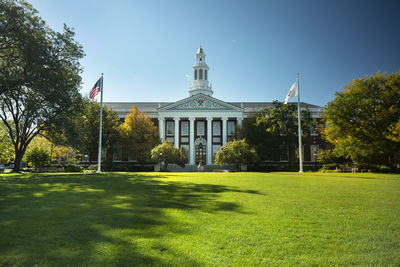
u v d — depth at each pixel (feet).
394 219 22.62
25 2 77.66
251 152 139.33
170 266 13.06
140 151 154.30
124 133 151.33
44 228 18.88
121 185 46.78
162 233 17.92
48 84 76.89
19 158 97.45
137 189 41.34
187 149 185.26
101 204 28.35
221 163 140.05
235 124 188.03
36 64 74.90
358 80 112.06
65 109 88.43
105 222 20.57
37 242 16.05
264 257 14.42
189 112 183.83
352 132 110.93
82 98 100.01
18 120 97.50
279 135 149.38
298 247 15.92
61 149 140.15
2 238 16.74
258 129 149.79
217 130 188.24
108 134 146.82
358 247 16.01
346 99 113.19
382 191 40.50
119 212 24.27
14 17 70.95
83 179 59.88
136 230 18.48
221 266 13.23
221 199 31.83
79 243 15.92
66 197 32.83
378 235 18.24
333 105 117.29
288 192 38.73
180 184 49.03
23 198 31.96
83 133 104.78
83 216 22.58
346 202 30.40
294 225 20.44
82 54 92.63
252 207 27.04
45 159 118.42
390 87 104.32
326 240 17.15
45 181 54.60
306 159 176.45
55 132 95.25
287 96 105.40
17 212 24.04
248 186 46.34
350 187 46.11
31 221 20.81
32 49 72.08
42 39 76.38
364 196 35.14
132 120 154.51
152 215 23.11
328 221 21.76
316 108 190.29
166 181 55.67
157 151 141.18
